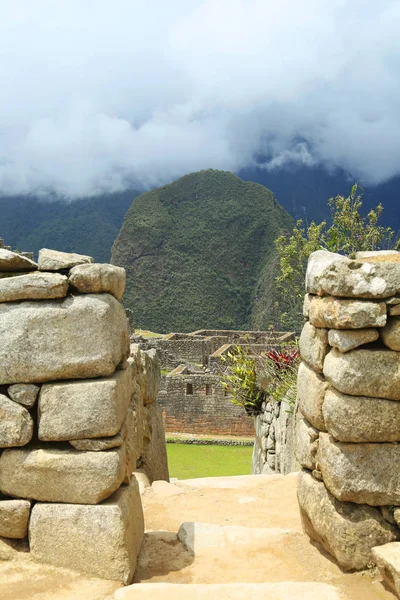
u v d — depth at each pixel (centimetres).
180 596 340
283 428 902
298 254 1945
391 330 364
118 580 366
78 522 372
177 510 567
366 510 374
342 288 365
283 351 1045
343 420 368
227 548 432
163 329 9838
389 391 363
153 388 771
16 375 382
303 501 426
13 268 404
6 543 384
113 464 376
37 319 382
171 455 1909
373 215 1386
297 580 379
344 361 368
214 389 2433
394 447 369
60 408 380
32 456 381
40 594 345
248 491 639
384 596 343
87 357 383
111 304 393
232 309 10100
